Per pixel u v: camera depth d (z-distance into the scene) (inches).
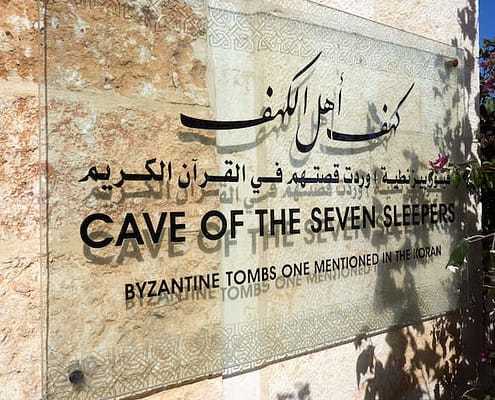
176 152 57.9
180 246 57.6
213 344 59.7
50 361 47.6
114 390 51.6
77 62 50.9
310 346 69.9
